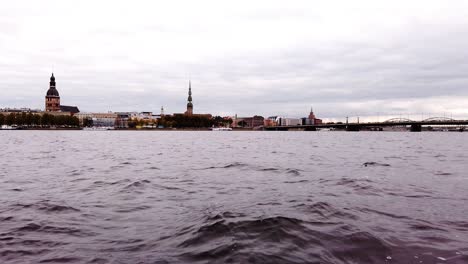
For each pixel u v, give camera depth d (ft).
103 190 54.29
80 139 317.42
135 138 373.40
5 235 32.17
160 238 31.17
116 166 89.71
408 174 71.72
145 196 49.62
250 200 46.32
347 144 238.89
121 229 34.06
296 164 94.17
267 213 38.32
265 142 277.64
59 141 265.54
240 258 26.22
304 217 36.63
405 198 46.83
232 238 30.27
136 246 29.35
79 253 28.02
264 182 62.39
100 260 26.61
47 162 99.81
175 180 64.90
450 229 32.83
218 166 89.66
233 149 173.78
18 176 70.13
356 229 32.35
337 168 83.76
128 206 43.47
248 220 35.27
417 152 147.23
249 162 100.27
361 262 25.68
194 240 30.22
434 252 27.27
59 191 53.52
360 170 79.25
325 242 29.30
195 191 53.57
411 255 26.76
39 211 40.86
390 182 60.54
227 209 40.68
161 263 25.82
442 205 42.73
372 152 147.54
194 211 40.50
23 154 130.21
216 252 27.50
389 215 37.76
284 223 34.01
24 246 29.53
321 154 135.44
